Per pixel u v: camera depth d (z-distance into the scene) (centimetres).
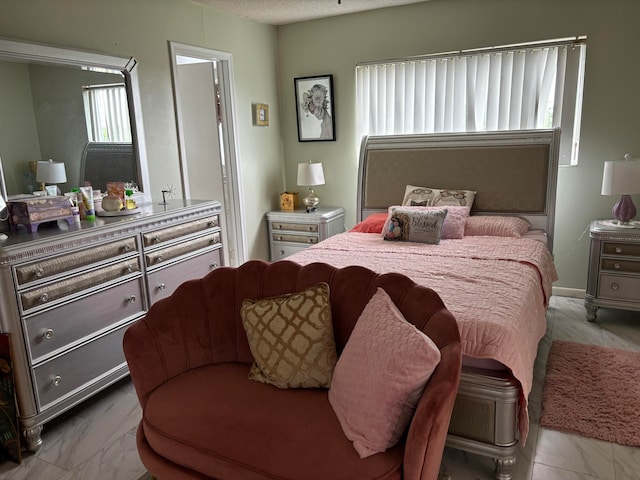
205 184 445
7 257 205
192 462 154
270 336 180
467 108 405
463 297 226
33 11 266
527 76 380
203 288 202
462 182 397
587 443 215
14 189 260
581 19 359
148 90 340
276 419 159
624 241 328
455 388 135
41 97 271
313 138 477
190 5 371
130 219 267
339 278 191
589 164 378
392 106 438
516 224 359
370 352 153
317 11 418
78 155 294
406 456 133
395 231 352
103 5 304
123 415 255
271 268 203
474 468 204
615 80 360
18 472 211
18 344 212
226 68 414
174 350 191
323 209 474
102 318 252
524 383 189
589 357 290
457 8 394
